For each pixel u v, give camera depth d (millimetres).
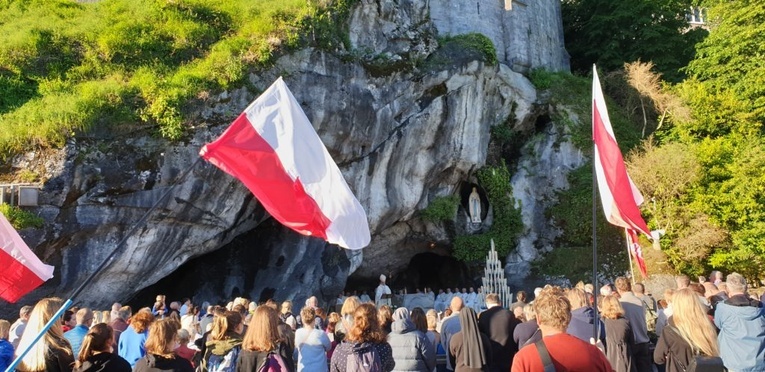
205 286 22062
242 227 20938
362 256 26406
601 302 9055
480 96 27641
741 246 26609
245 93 19609
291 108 7555
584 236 29062
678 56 38688
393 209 25250
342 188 7590
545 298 4691
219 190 18891
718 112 30672
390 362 6535
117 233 17094
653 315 11250
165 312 15273
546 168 30750
